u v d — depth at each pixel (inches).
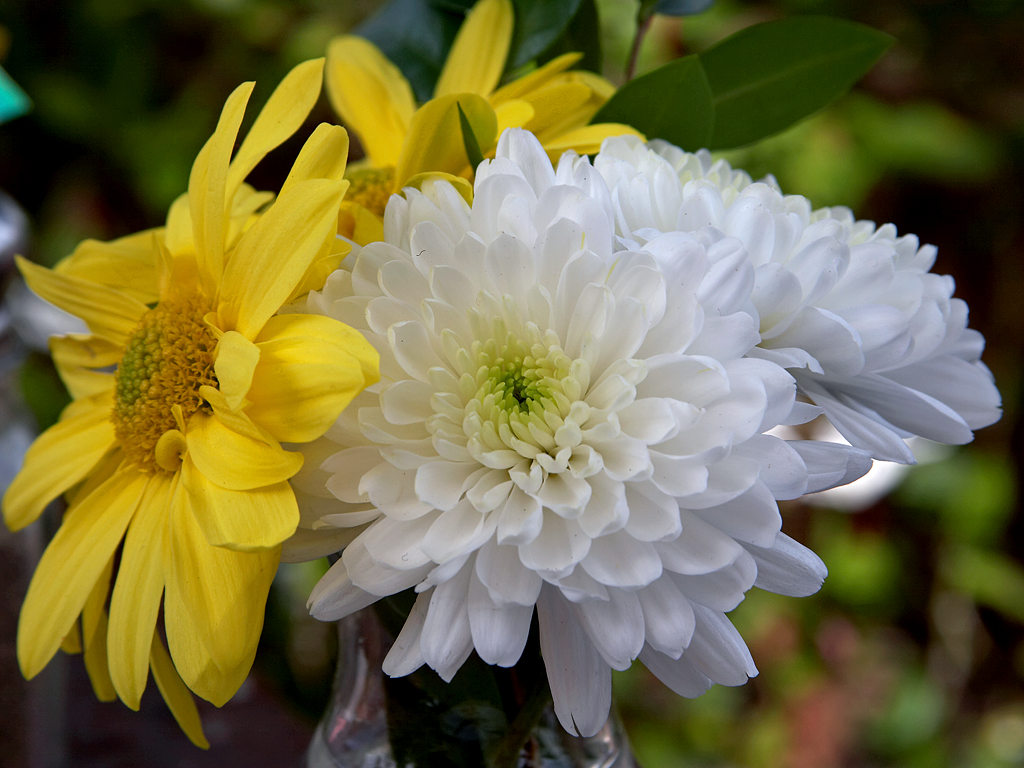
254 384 5.9
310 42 24.6
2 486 9.4
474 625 5.7
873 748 24.0
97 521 6.7
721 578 5.7
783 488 5.7
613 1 23.8
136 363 6.7
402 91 8.3
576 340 6.1
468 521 5.8
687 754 22.9
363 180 7.7
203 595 5.9
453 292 6.1
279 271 5.9
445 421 6.0
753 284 5.8
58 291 7.3
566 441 5.8
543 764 6.8
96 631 7.1
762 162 24.3
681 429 5.7
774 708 23.8
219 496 5.9
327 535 6.1
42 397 20.4
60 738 10.4
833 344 6.1
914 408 6.5
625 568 5.6
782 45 7.9
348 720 7.2
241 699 11.5
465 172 7.1
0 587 9.4
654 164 6.5
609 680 6.1
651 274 5.8
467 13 8.5
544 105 7.2
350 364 5.6
